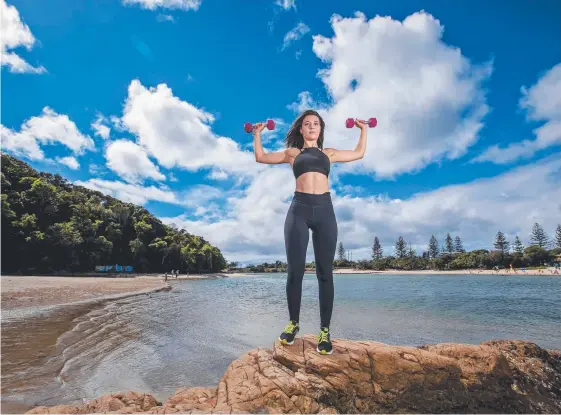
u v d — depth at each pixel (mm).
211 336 11289
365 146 4258
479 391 3641
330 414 3031
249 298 28141
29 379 6336
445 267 116438
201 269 104562
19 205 58688
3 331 10312
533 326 14414
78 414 3240
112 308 17531
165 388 6445
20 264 52656
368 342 3877
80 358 7832
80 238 61406
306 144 4098
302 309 19438
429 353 3625
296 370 3355
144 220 89875
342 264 152875
